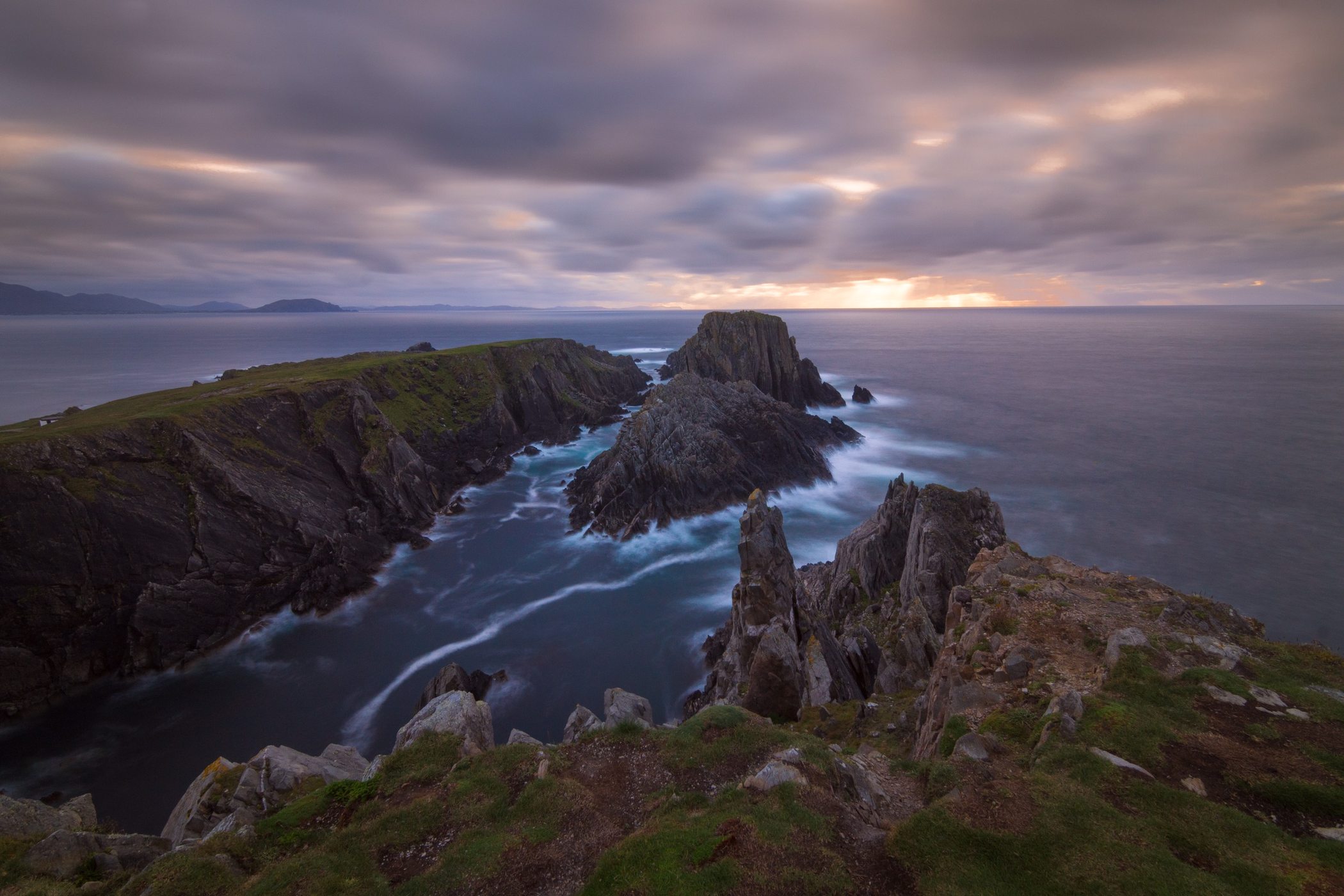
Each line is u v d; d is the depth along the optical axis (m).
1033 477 88.06
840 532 70.31
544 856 15.31
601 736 20.67
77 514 49.31
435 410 99.50
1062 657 21.48
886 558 47.09
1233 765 15.74
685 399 93.00
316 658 49.12
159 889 14.15
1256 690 18.41
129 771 37.78
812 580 53.84
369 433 77.31
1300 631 50.56
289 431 71.31
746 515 40.09
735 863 13.73
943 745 18.84
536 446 105.56
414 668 47.66
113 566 49.62
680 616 54.50
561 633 52.16
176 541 53.41
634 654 49.09
